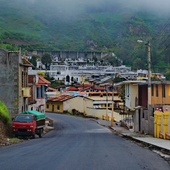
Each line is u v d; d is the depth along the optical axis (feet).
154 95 130.52
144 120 128.57
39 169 39.86
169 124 91.56
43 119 115.75
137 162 47.62
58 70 593.42
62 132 143.84
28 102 158.51
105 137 113.50
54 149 65.21
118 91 296.10
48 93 347.56
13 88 138.31
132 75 420.77
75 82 490.08
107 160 49.03
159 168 42.47
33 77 170.50
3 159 48.85
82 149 65.62
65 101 298.35
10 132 106.11
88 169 40.34
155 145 72.18
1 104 113.39
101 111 266.36
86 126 187.42
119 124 205.05
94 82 453.17
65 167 41.63
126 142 90.17
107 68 610.24
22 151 61.00
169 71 214.07
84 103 293.64
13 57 138.62
